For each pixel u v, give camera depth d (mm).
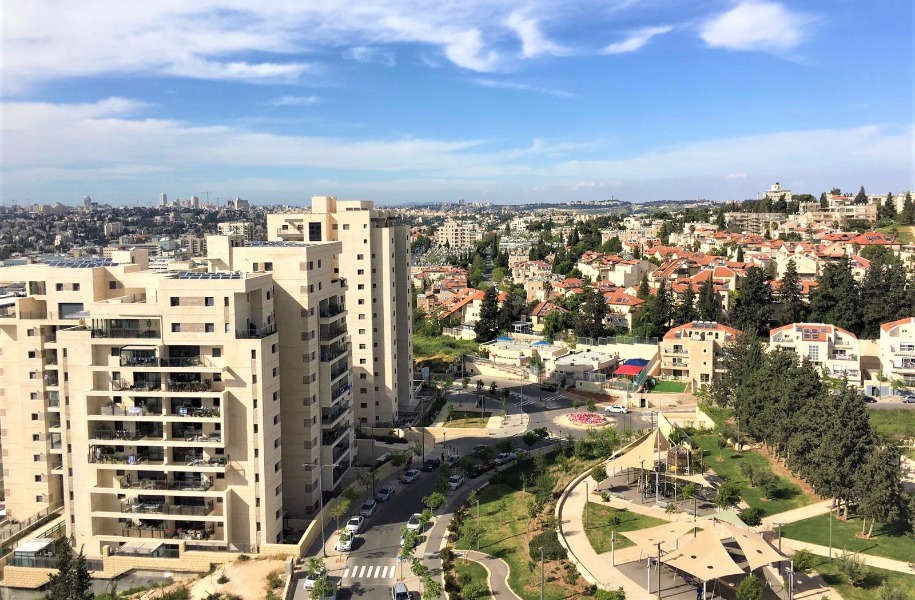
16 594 95188
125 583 93812
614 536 91562
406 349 165125
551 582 81562
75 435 96312
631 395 172750
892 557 81250
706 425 145125
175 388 94188
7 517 112250
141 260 119438
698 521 93625
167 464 94250
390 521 108312
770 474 103188
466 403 177875
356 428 152375
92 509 96438
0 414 111312
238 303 95000
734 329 182125
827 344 167500
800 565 76062
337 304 118312
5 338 110062
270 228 151000
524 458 133500
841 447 88500
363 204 152875
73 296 107062
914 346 158625
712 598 74000
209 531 97188
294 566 91500
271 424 97562
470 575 86688
